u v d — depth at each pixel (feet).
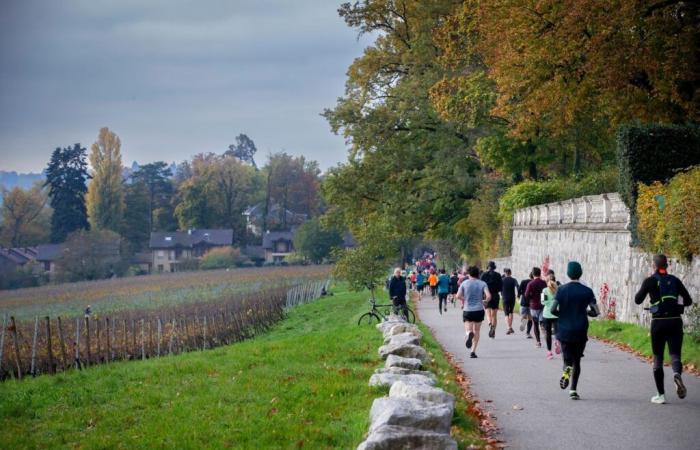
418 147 188.55
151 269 491.31
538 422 37.83
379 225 152.97
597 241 95.45
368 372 53.88
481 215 174.70
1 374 86.53
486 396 45.39
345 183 188.03
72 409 52.42
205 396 50.34
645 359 59.36
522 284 81.35
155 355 106.73
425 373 47.70
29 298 305.73
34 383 68.39
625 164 82.99
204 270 460.55
